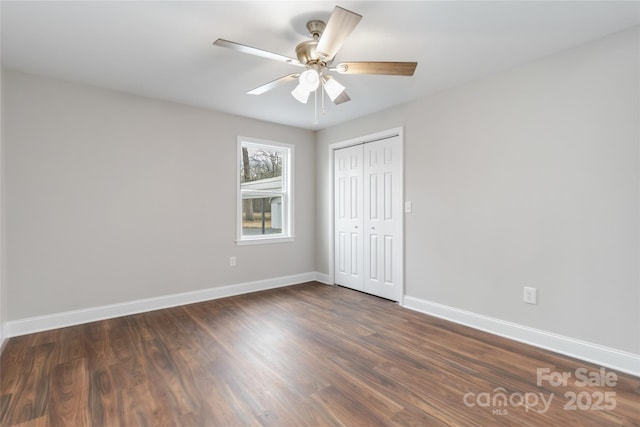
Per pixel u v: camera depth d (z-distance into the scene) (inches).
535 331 103.8
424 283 136.5
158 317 129.8
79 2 73.6
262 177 178.1
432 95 132.0
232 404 73.6
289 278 184.4
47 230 116.3
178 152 144.7
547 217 101.0
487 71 111.3
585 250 93.7
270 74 113.7
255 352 99.3
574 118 95.2
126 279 132.4
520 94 106.3
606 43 89.2
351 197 174.1
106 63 105.2
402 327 119.7
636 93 84.8
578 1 73.7
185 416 69.6
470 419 68.4
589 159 92.6
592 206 92.2
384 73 86.3
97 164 125.7
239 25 83.6
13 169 110.0
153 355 97.2
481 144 116.6
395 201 150.7
